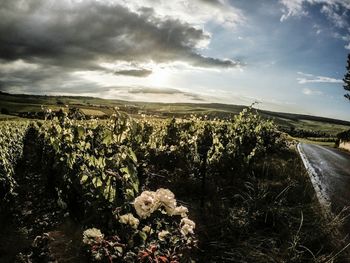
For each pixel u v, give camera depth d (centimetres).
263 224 607
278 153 1866
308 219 630
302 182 982
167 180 824
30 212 718
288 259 473
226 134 1245
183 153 1029
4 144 961
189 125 1250
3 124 1351
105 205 436
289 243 516
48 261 394
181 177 865
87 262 309
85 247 338
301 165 1439
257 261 473
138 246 285
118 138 578
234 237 536
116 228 348
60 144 822
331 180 1281
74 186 605
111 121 597
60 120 946
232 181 898
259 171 1098
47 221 662
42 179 1022
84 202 569
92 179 502
